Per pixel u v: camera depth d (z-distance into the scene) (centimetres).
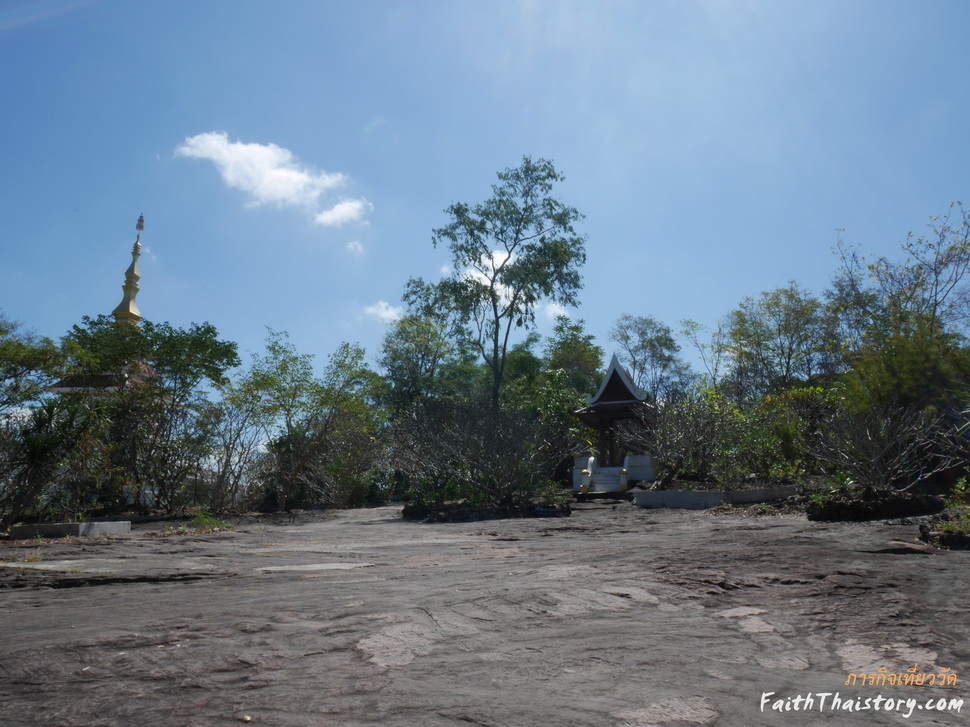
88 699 329
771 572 648
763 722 300
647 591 573
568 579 639
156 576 812
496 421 2439
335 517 2541
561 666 378
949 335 1919
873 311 3269
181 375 2992
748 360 3875
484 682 349
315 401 3055
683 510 1942
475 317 3997
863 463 1565
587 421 3628
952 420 1692
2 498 1797
